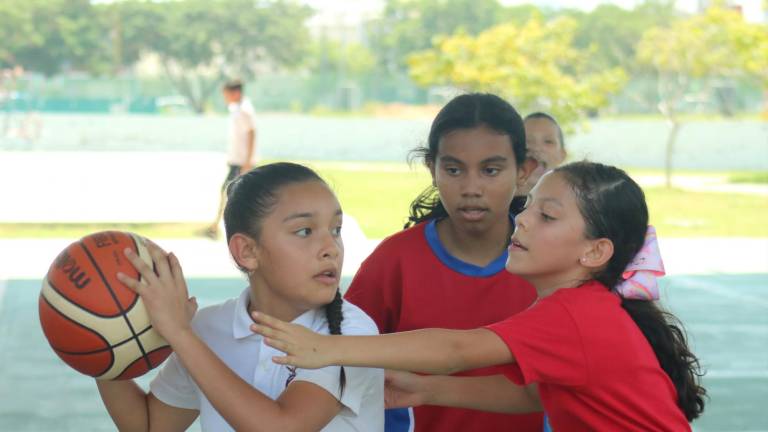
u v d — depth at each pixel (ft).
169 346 9.37
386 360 8.87
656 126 111.96
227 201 9.77
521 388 11.44
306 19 155.12
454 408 12.46
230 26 151.02
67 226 62.44
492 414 12.42
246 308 9.87
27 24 145.28
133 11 147.84
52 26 146.10
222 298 39.88
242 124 57.72
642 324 10.24
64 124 111.34
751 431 24.03
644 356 9.80
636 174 103.91
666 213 71.41
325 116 137.39
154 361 9.32
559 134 18.21
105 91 132.87
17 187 80.18
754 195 83.82
